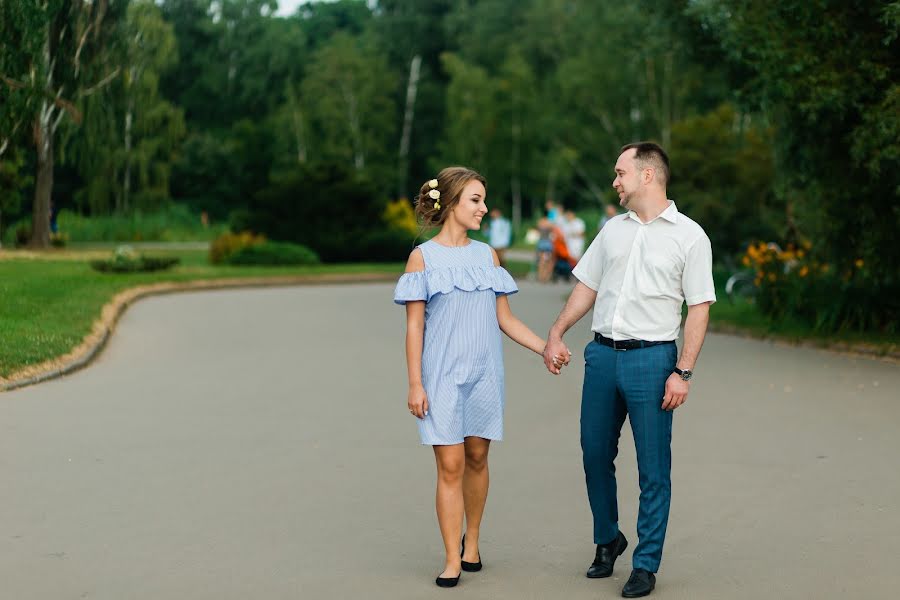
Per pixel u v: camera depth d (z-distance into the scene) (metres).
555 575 5.57
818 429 9.48
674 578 5.50
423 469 7.93
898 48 14.77
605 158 63.53
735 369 13.37
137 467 7.90
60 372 12.25
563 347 5.57
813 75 14.45
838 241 17.33
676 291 5.32
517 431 9.44
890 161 14.77
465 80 77.12
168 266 29.59
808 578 5.48
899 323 16.28
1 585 5.30
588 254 5.59
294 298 24.86
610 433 5.47
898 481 7.56
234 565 5.68
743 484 7.49
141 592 5.22
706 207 29.64
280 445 8.73
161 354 14.55
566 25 75.88
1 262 28.05
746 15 14.99
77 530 6.29
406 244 40.59
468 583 5.43
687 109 57.69
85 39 33.31
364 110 78.31
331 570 5.62
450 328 5.39
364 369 13.27
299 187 40.03
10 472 7.70
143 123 51.06
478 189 5.53
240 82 86.00
